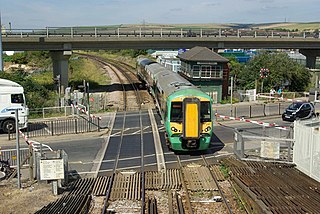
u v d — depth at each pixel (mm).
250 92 46812
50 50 51125
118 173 18922
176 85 24297
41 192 16281
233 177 17359
